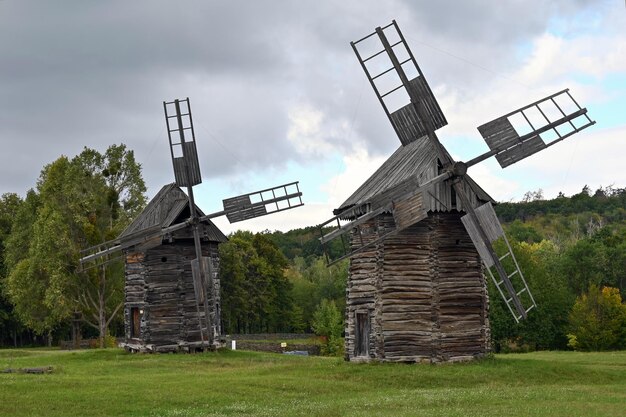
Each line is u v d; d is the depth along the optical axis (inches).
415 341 1768.0
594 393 1408.7
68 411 1235.2
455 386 1560.0
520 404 1264.8
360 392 1471.5
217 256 2401.6
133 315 2353.6
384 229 1809.8
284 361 2009.1
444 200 1795.0
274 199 2265.0
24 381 1502.2
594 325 3412.9
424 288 1780.3
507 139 1801.2
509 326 3585.1
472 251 1829.5
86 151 3265.3
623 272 4306.1
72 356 2239.2
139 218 2361.0
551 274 4121.6
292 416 1164.5
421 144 1898.4
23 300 3420.3
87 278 3171.8
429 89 1792.6
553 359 2142.0
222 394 1393.9
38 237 3238.2
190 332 2277.3
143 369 1829.5
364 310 1824.6
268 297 4680.1
